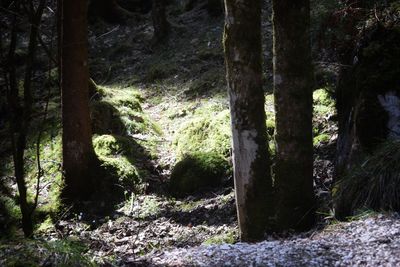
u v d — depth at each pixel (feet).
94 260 15.56
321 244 15.37
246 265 14.42
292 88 18.84
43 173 30.01
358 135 20.34
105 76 45.39
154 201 28.37
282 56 18.72
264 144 19.34
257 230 19.51
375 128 20.15
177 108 37.83
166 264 15.21
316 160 27.09
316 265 13.91
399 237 14.87
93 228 27.20
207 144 31.09
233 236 22.58
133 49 48.47
